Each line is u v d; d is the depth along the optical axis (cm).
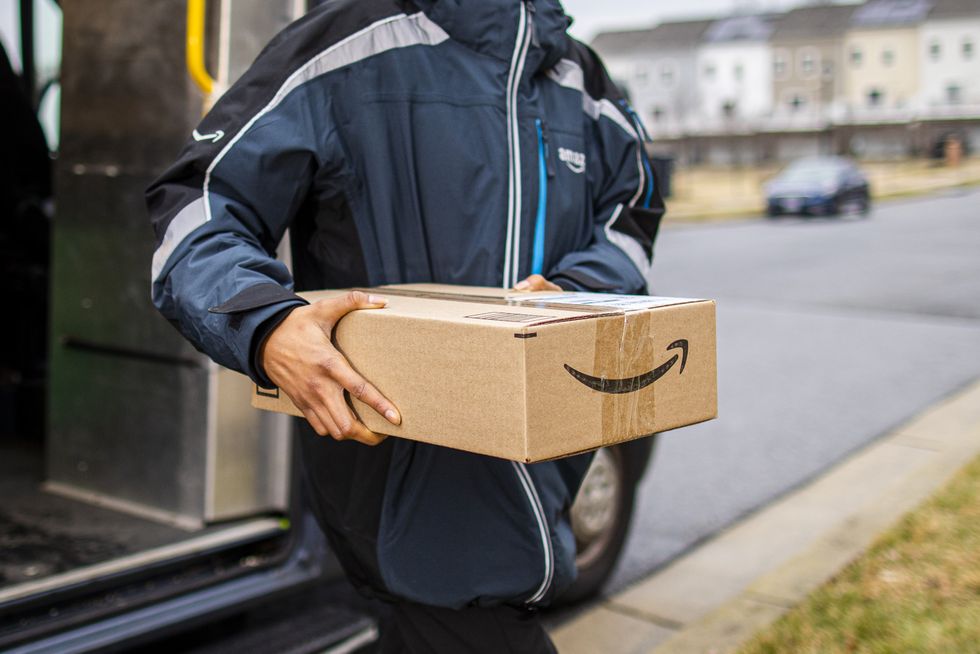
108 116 287
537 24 179
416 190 176
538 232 181
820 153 5119
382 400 141
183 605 242
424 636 177
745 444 537
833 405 617
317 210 176
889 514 413
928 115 4981
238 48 258
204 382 270
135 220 283
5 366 387
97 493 301
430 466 169
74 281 302
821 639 293
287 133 163
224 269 152
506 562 170
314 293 166
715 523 423
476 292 161
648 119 5816
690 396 150
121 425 292
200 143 162
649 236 204
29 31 367
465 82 176
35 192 382
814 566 359
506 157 176
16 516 284
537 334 127
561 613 340
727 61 5678
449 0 173
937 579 328
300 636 259
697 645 304
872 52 5444
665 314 145
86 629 228
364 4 173
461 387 133
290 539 265
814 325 912
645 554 391
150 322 282
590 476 337
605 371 136
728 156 5278
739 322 932
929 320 936
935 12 5312
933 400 627
